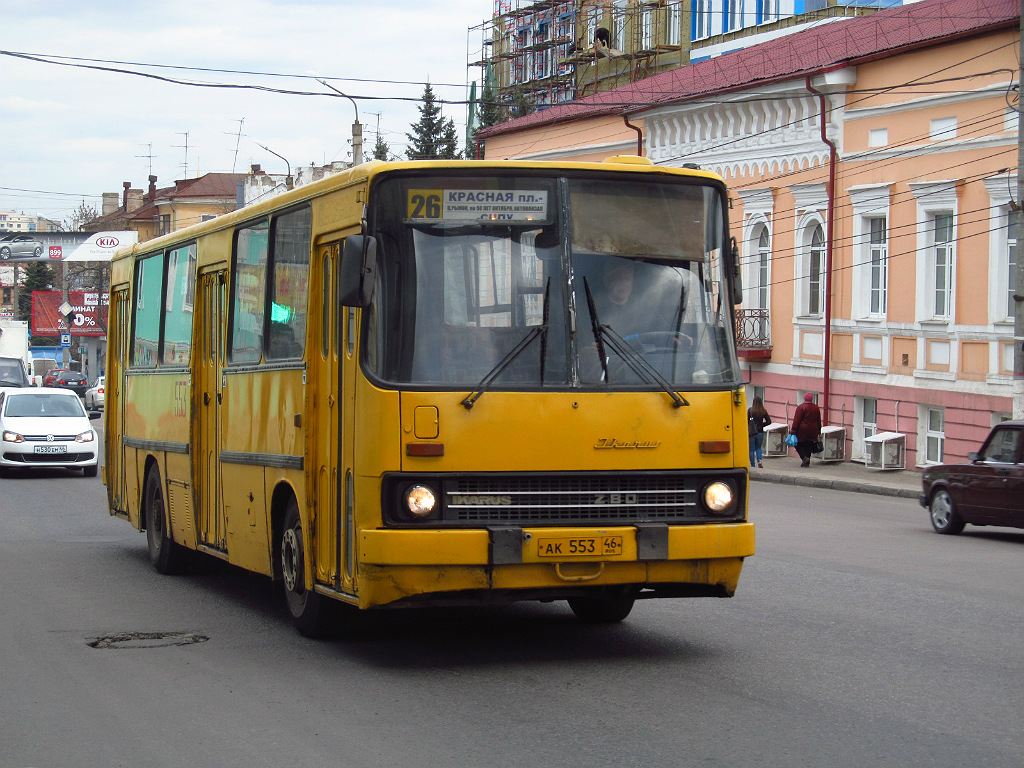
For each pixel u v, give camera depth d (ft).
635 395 28.40
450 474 27.25
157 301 46.55
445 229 28.12
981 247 95.50
